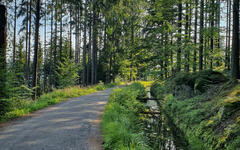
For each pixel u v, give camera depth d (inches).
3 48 337.7
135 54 773.3
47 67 1435.8
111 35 1103.6
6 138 195.9
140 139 196.4
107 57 1352.1
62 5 512.7
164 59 639.1
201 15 630.5
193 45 596.4
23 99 376.2
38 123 256.7
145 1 818.8
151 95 784.3
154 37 689.6
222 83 378.3
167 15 665.6
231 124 210.1
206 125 250.7
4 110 303.0
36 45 480.4
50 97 487.2
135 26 835.4
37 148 169.6
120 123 237.9
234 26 384.8
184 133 290.4
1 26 342.3
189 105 352.8
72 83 949.8
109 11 811.4
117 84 1249.4
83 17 927.7
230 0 534.9
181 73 568.7
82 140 192.9
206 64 816.9
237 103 236.2
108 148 173.2
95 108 371.9
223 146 194.9
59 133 213.8
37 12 484.1
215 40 920.9
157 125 340.2
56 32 1082.7
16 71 352.2
